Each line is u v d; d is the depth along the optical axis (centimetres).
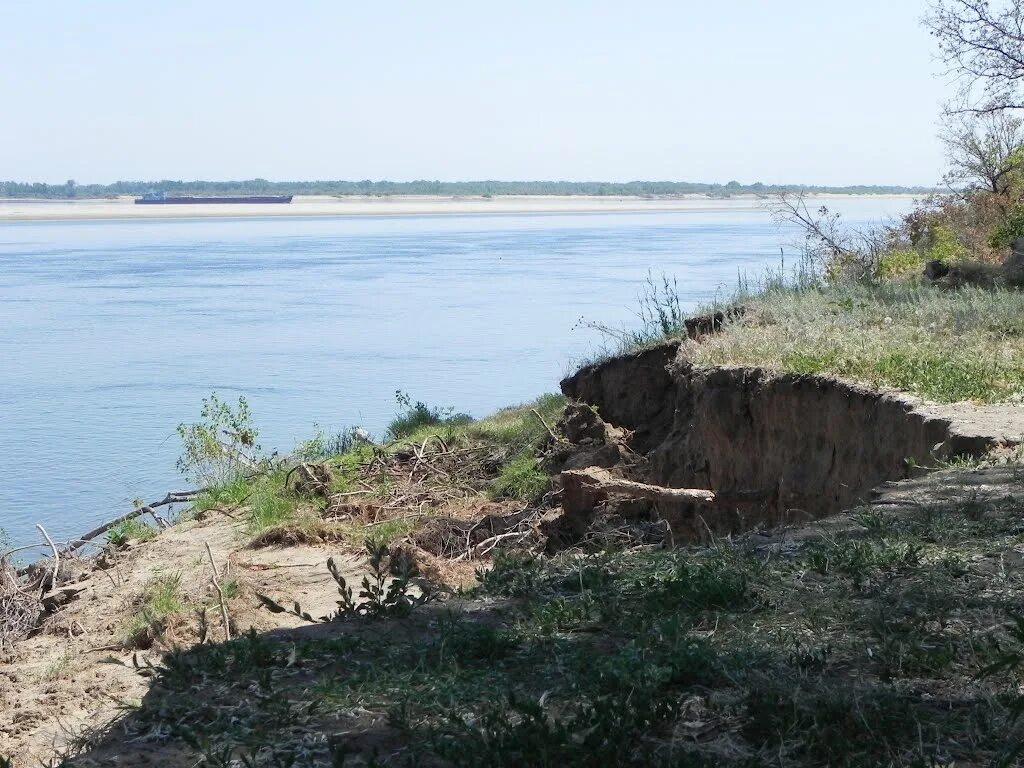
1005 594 499
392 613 555
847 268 2289
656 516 1354
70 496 2194
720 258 8150
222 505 1686
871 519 644
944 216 2828
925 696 399
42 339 4609
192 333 4762
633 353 1741
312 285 7056
